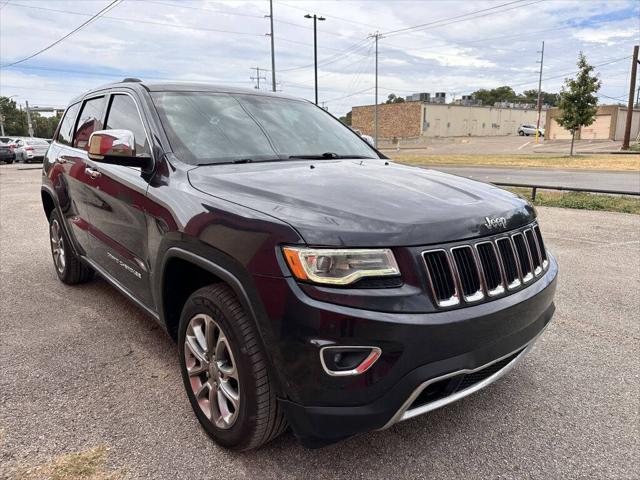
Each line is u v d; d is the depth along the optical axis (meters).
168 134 2.99
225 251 2.21
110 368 3.27
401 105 71.06
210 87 3.62
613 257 5.93
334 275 1.96
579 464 2.39
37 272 5.45
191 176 2.71
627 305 4.39
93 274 4.99
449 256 2.11
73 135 4.49
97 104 4.05
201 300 2.40
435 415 2.79
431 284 2.04
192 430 2.62
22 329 3.88
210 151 3.00
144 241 2.95
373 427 2.01
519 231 2.50
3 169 23.03
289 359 2.00
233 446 2.38
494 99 119.00
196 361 2.62
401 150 43.59
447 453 2.46
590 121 28.34
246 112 3.51
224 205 2.32
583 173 17.98
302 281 1.97
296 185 2.50
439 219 2.17
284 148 3.33
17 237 7.32
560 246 6.47
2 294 4.70
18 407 2.80
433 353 2.02
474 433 2.62
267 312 2.03
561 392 3.02
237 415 2.29
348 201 2.27
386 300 1.97
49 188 4.79
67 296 4.64
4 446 2.46
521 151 36.12
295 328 1.97
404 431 2.64
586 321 4.06
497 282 2.29
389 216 2.12
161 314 2.88
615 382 3.13
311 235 1.99
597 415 2.79
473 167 21.53
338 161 3.31
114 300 4.54
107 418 2.71
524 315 2.37
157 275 2.79
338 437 2.01
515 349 2.36
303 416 2.02
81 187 3.94
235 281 2.17
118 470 2.31
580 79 28.02
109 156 2.74
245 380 2.18
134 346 3.60
